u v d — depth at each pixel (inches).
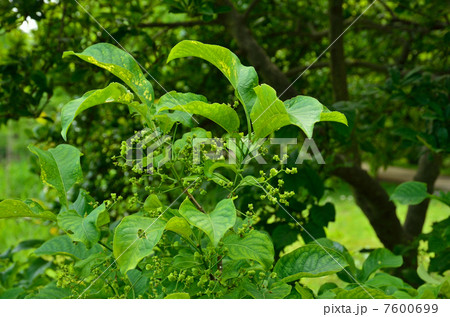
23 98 98.8
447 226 76.8
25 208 47.1
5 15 95.9
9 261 99.3
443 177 455.8
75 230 45.1
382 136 132.3
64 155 54.4
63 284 51.3
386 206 115.4
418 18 116.6
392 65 129.1
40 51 102.2
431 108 94.0
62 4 100.3
